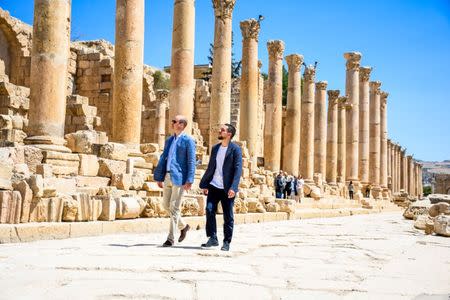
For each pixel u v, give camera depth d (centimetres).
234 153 932
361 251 1051
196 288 571
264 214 2089
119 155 1623
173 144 961
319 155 4441
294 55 3916
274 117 3584
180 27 2230
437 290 620
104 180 1502
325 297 556
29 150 1345
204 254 866
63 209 1092
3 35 3070
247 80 3097
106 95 3347
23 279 583
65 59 1504
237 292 560
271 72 3638
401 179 8469
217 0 2705
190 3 2258
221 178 938
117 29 1841
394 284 650
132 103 1812
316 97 4500
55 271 641
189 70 2231
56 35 1470
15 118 2056
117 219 1250
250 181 2672
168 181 961
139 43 1844
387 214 3788
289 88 3919
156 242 1041
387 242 1273
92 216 1155
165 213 1405
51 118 1456
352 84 4866
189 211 1531
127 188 1496
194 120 4319
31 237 976
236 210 1933
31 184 1041
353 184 4756
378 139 5506
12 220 986
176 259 787
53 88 1460
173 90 2225
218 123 2645
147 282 590
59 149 1423
